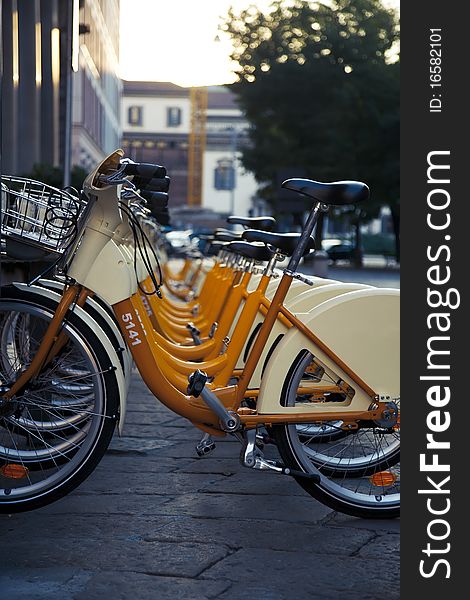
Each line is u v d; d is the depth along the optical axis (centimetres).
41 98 2450
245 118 4603
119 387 441
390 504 461
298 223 2136
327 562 409
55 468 462
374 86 4269
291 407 450
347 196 454
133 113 10556
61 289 470
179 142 10506
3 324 474
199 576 390
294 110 4372
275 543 432
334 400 462
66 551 418
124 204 459
